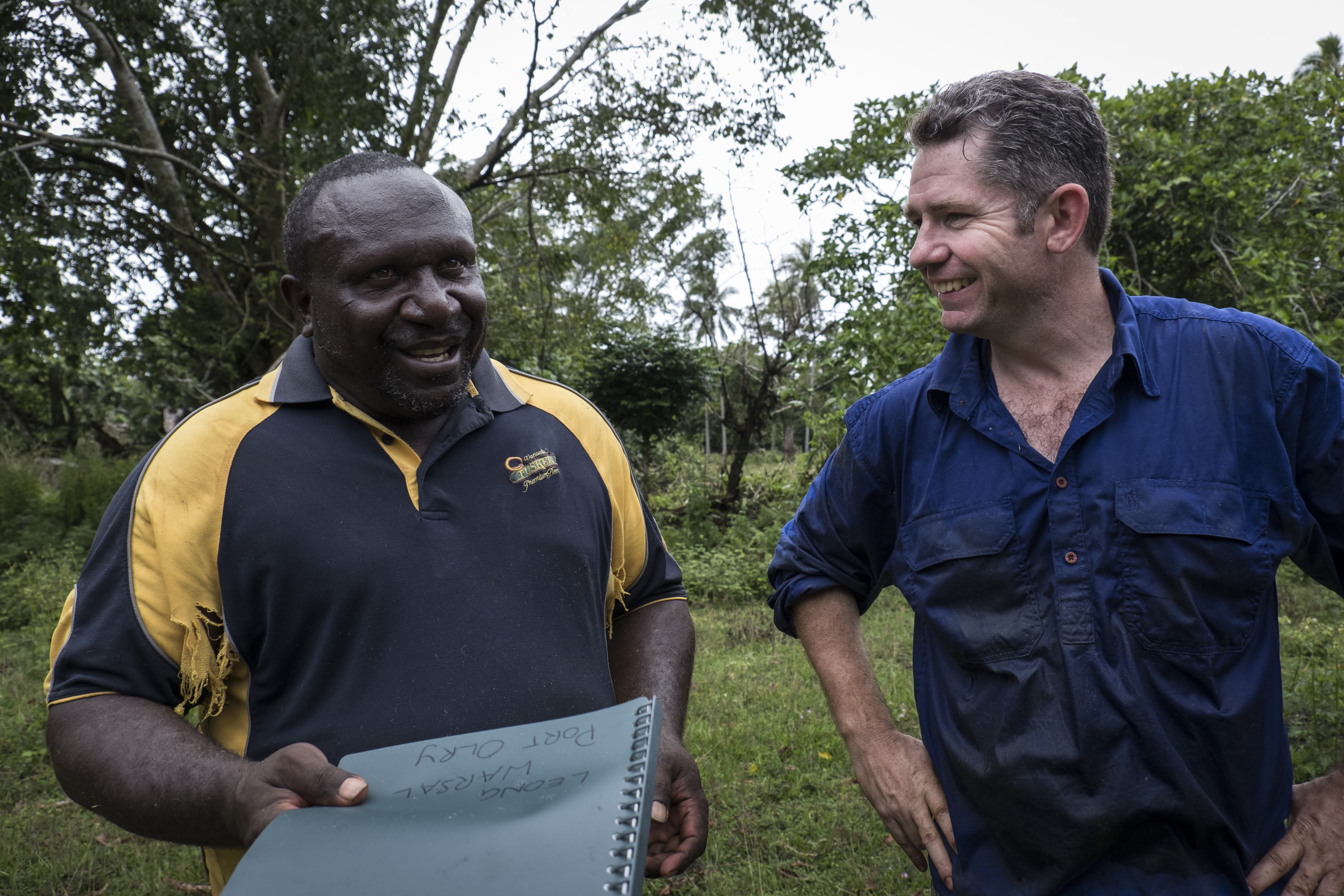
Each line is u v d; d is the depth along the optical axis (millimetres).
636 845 911
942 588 1494
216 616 1340
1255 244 6020
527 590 1365
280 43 9633
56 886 3432
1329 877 1402
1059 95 1385
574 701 1345
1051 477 1417
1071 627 1381
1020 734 1400
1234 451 1371
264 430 1366
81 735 1245
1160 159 6148
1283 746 1443
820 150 7125
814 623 1752
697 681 5492
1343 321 5523
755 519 12234
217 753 1206
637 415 17141
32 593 8477
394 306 1302
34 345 12625
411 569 1314
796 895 3195
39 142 10023
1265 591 1385
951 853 1549
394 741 1255
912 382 1604
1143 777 1337
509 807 988
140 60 10930
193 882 3453
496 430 1464
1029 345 1440
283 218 10586
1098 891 1378
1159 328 1434
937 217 1418
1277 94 6398
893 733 1646
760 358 13242
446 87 11312
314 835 974
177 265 11766
